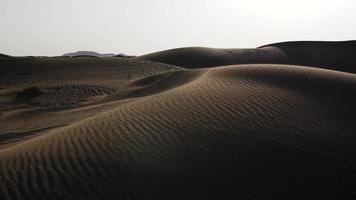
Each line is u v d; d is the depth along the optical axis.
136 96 20.91
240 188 7.59
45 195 7.12
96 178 7.74
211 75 17.03
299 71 16.98
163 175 7.92
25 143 10.50
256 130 10.18
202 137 9.69
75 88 26.59
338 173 8.31
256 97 12.98
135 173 7.96
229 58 64.69
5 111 21.34
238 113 11.39
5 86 30.89
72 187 7.41
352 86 15.09
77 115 17.02
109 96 23.31
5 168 8.23
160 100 13.20
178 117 11.16
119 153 8.84
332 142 9.74
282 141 9.60
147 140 9.56
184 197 7.24
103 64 38.38
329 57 64.25
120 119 11.38
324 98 13.35
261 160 8.66
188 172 8.07
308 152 9.12
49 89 26.72
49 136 10.62
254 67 17.92
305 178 8.05
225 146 9.23
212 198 7.24
